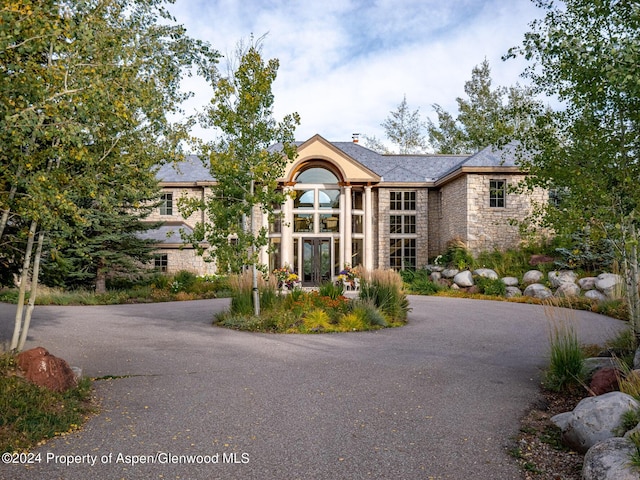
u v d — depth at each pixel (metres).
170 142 7.83
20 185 6.11
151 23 7.32
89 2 5.82
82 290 21.23
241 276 15.91
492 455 4.52
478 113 45.38
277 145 27.50
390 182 29.06
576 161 7.38
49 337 10.75
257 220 27.86
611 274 18.64
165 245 27.67
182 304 19.11
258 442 4.79
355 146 34.06
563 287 19.20
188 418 5.50
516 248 24.27
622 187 6.77
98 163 7.11
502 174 24.67
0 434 4.67
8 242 7.21
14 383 5.62
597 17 6.71
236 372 7.73
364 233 27.09
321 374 7.62
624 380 5.59
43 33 4.78
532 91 8.05
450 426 5.30
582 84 6.93
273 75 13.12
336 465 4.27
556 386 6.67
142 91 6.59
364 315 12.78
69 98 5.21
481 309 16.84
